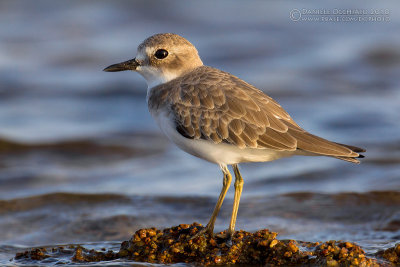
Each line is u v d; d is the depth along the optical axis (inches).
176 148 678.5
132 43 1070.4
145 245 351.6
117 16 1189.1
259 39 1089.4
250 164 615.8
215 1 1275.8
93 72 965.8
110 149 671.8
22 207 495.5
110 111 810.8
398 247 345.4
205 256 339.9
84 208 491.2
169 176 584.4
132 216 470.3
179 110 354.3
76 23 1155.3
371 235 420.2
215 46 1058.1
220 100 349.1
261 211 478.0
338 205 486.3
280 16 1203.9
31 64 989.8
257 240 343.3
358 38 1070.4
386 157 605.9
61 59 1011.3
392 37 1059.9
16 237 435.8
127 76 948.6
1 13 1191.6
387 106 776.9
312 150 336.5
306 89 861.2
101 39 1093.1
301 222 454.3
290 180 559.5
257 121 343.0
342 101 807.1
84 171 605.6
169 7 1228.5
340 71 932.0
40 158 641.0
